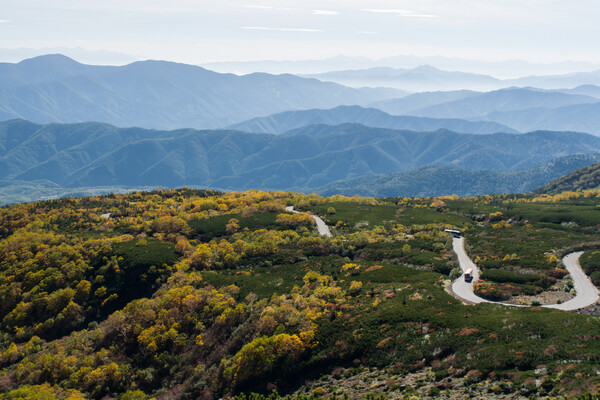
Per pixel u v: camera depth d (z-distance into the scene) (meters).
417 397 67.94
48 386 101.75
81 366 108.31
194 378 99.38
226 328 113.44
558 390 58.84
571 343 70.69
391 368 81.00
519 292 107.50
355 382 79.69
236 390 89.12
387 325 93.06
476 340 80.00
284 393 84.75
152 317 120.25
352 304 107.38
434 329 87.88
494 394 63.56
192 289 129.88
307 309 105.88
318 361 89.00
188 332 116.25
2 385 106.62
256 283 136.00
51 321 134.00
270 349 93.00
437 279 121.31
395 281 122.69
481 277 122.19
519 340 76.06
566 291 107.31
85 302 143.62
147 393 101.62
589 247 141.62
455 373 72.56
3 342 128.62
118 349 114.06
